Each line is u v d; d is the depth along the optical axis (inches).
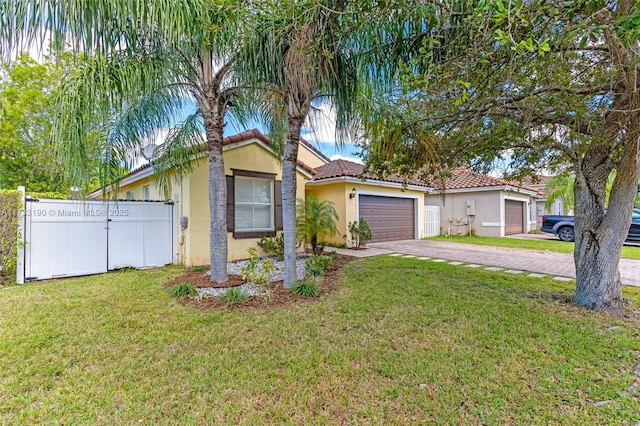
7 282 257.9
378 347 142.3
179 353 136.6
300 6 147.2
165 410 100.3
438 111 201.3
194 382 115.3
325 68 188.2
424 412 99.8
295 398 106.7
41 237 269.1
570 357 133.2
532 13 116.8
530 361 129.8
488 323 169.3
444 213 739.4
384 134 220.2
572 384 113.8
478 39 142.7
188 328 163.0
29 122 591.2
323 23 158.7
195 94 246.8
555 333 156.6
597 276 194.4
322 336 154.0
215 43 199.3
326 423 95.3
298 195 426.9
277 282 256.1
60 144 176.1
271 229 398.0
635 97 144.5
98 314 182.4
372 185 534.9
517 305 199.3
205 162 344.5
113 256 308.5
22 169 603.2
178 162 279.4
